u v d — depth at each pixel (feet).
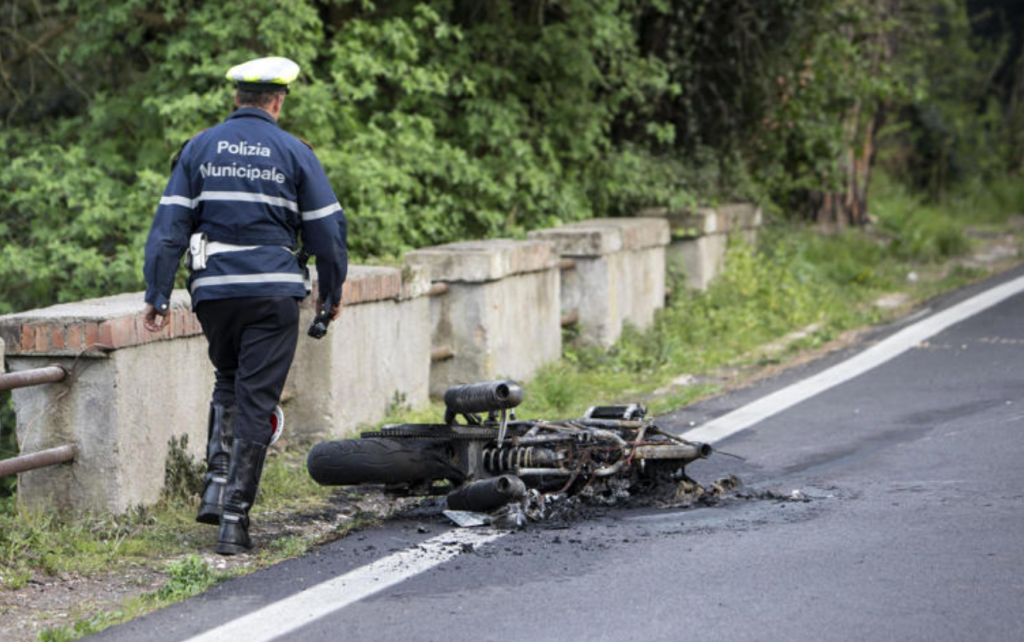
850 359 55.93
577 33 72.28
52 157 64.34
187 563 27.20
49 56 73.67
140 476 33.32
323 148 62.44
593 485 32.99
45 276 60.90
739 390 50.70
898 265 90.58
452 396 33.14
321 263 30.12
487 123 69.72
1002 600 23.89
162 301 29.25
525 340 52.75
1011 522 29.40
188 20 62.18
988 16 154.30
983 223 124.67
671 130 76.54
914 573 25.70
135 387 33.01
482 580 26.35
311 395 40.88
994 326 61.93
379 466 31.99
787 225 86.99
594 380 54.24
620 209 74.18
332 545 29.78
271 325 29.60
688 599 24.56
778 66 82.12
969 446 38.09
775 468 36.86
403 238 65.72
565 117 73.10
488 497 31.32
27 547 29.76
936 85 142.10
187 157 29.68
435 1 71.00
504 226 70.08
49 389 32.45
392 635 23.15
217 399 30.58
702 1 79.41
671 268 70.59
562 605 24.50
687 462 33.99
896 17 96.89
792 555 27.30
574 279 58.80
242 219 29.30
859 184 100.73
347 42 65.92
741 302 70.44
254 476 29.68
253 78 29.94
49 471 32.63
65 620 25.32
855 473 35.53
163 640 23.39
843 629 22.65
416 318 46.52
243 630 23.75
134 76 68.69
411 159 66.08
